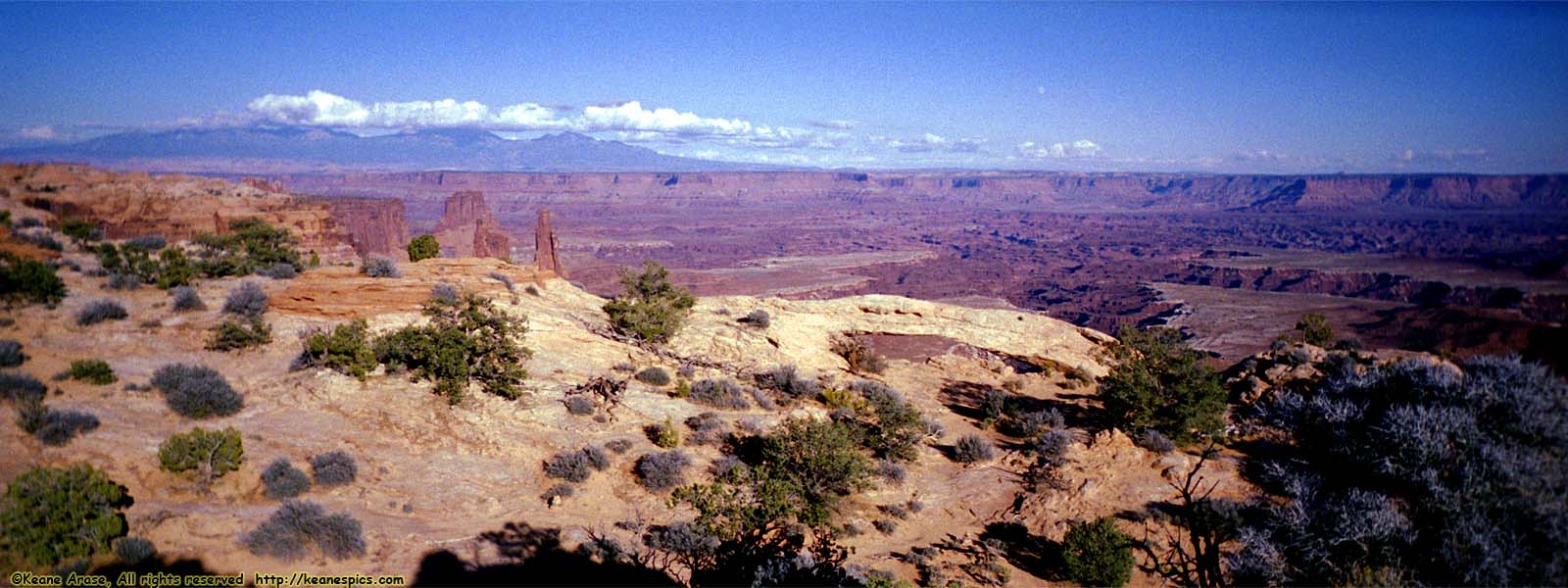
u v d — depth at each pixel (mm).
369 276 32938
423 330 25531
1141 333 25906
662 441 23062
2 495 13109
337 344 23969
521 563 15289
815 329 41156
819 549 15602
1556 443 5703
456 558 15133
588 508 18953
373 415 21625
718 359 34469
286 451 18578
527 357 27859
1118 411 26109
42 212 34656
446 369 24141
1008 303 128750
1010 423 29344
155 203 42531
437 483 18750
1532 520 5828
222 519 14688
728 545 15445
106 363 20266
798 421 22250
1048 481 21891
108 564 12648
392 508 17141
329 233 57531
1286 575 7922
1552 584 5711
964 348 40812
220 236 35375
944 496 22031
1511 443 5973
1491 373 5898
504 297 33719
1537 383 5434
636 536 17469
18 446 15492
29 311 22984
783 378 30750
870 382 32594
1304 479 7895
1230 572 8664
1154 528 18344
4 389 17219
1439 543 6512
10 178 36625
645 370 29359
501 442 21562
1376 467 6977
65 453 15766
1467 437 6195
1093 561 16234
